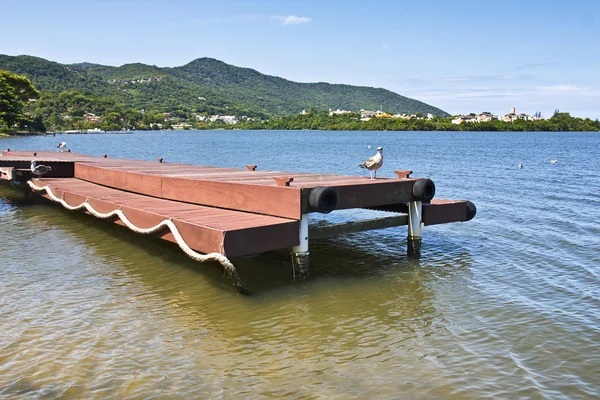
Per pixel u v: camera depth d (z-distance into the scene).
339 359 6.24
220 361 6.16
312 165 37.69
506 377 5.80
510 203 18.47
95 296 8.39
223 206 10.57
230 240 7.92
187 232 8.71
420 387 5.58
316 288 8.92
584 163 40.62
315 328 7.19
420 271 9.97
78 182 16.89
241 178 12.51
